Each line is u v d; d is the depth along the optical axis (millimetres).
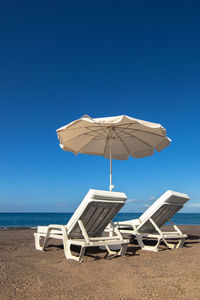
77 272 3391
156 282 2869
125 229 6227
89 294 2518
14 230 11766
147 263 3965
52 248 5551
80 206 4270
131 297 2439
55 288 2662
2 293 2471
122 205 4688
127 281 2947
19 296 2424
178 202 5914
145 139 6895
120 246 5137
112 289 2684
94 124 5527
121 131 6633
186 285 2756
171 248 5555
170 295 2471
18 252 5016
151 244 6395
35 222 38562
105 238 4582
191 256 4562
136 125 5727
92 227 4781
